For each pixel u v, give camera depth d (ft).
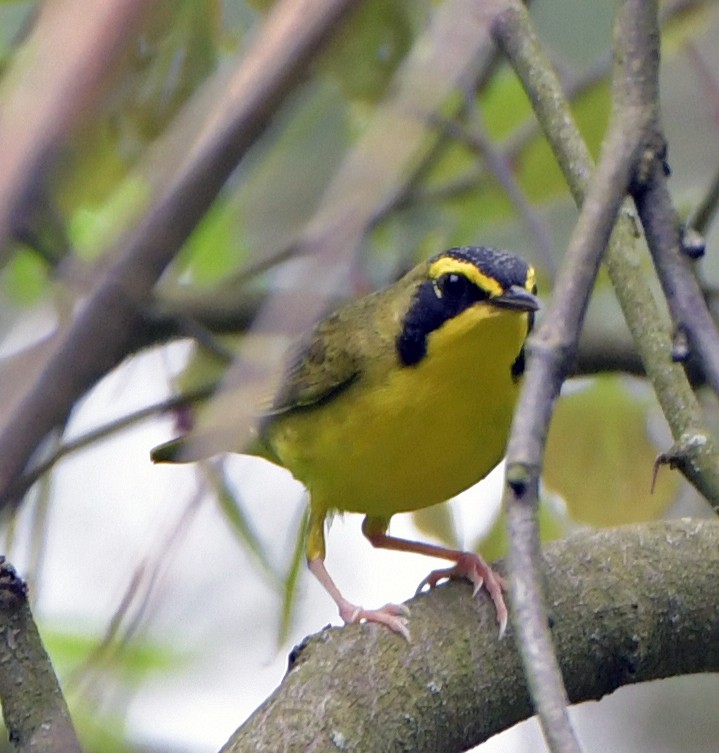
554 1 49.75
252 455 43.91
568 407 45.19
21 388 7.03
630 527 31.86
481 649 28.96
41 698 23.27
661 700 61.36
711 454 25.84
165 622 44.16
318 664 27.96
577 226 21.02
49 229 27.09
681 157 56.75
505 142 48.11
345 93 32.50
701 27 43.50
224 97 7.34
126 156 29.53
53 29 6.40
